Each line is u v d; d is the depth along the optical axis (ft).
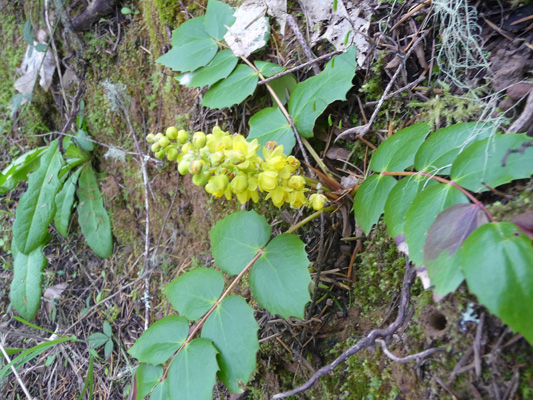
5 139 1.22
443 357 0.49
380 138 0.66
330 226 0.69
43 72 1.12
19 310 0.99
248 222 0.64
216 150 0.55
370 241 0.65
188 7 0.86
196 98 0.86
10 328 1.10
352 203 0.67
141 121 1.00
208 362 0.57
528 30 0.54
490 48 0.56
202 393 0.56
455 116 0.57
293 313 0.58
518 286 0.36
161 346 0.62
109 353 0.93
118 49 1.01
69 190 1.06
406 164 0.54
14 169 1.03
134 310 0.97
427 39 0.62
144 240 1.01
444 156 0.50
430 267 0.42
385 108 0.65
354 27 0.66
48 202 0.99
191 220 0.93
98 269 1.07
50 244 1.12
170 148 0.61
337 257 0.69
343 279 0.68
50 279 1.10
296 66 0.73
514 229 0.38
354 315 0.66
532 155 0.43
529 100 0.49
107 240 1.04
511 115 0.52
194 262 0.90
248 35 0.75
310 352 0.68
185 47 0.78
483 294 0.37
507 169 0.43
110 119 1.04
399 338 0.55
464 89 0.58
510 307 0.36
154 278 0.96
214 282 0.64
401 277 0.58
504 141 0.45
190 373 0.58
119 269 1.03
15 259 1.02
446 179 0.51
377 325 0.61
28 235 0.97
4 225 1.19
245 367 0.58
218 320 0.61
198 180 0.56
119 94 1.00
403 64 0.62
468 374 0.47
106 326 0.96
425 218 0.46
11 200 1.21
